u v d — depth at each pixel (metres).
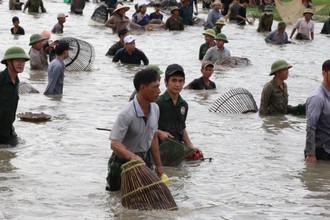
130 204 11.02
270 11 41.78
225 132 16.67
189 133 16.42
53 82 20.67
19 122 16.91
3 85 14.66
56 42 25.61
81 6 51.12
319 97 14.17
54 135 15.73
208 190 12.13
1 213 10.62
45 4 59.94
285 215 10.91
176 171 13.27
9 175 12.62
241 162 14.04
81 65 25.66
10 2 52.91
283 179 12.94
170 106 14.00
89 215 10.68
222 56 27.88
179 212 10.90
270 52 33.19
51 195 11.58
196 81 22.25
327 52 33.97
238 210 11.10
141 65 27.50
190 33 41.06
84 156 14.09
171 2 56.09
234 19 48.22
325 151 14.31
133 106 11.59
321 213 11.05
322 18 50.94
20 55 14.62
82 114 18.17
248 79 24.95
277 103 18.75
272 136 16.42
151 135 11.88
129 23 40.06
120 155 11.45
